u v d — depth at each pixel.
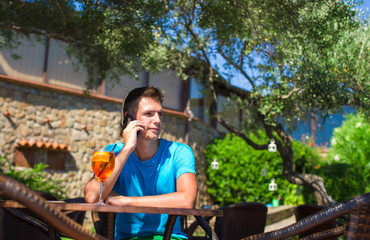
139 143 2.46
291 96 6.30
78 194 9.34
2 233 2.83
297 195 11.74
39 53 9.16
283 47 5.72
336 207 1.58
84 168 9.55
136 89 2.56
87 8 4.99
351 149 9.43
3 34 5.44
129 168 2.46
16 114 8.58
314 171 9.00
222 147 12.05
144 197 2.17
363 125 9.49
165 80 11.72
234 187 11.40
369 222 1.54
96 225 2.49
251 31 5.46
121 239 2.33
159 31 5.66
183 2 5.53
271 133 7.27
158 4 5.08
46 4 5.11
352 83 5.71
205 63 7.66
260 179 11.32
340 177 8.59
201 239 3.67
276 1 4.86
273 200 10.94
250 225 4.10
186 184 2.33
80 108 9.70
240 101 7.75
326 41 5.22
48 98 9.16
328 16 4.88
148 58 6.46
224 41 6.30
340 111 5.88
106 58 6.12
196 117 12.82
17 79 8.57
